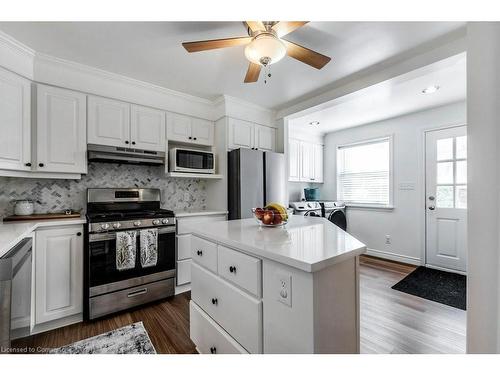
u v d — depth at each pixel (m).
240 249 1.16
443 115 3.34
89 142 2.29
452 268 3.27
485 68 0.98
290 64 2.22
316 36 1.81
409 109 3.48
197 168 2.92
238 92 2.88
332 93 2.79
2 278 1.17
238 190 2.96
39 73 2.06
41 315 1.89
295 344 0.90
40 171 2.07
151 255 2.36
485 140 0.98
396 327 1.96
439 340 1.79
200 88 2.78
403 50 2.00
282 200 3.36
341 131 4.59
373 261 3.79
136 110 2.58
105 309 2.12
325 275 0.90
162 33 1.78
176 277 2.63
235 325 1.19
